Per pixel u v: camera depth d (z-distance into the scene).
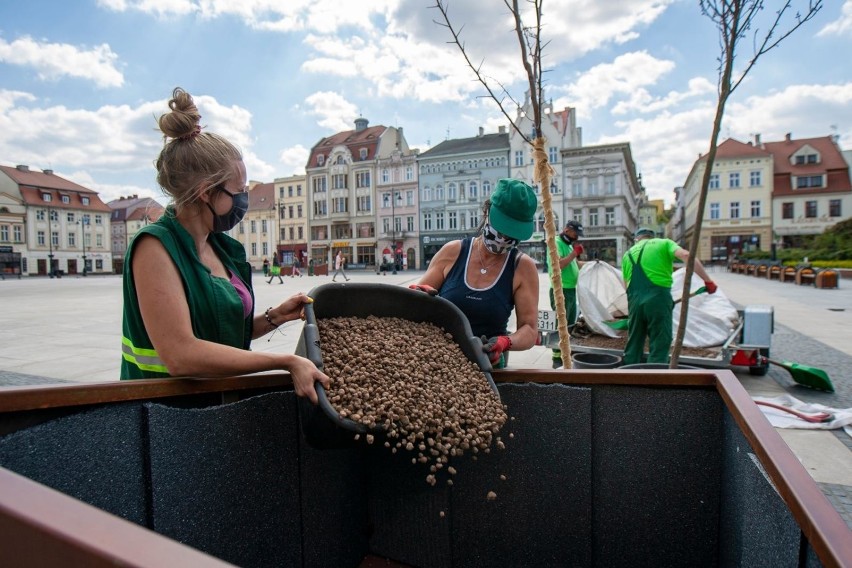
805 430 3.75
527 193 1.98
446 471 1.78
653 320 4.46
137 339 1.32
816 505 0.78
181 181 1.34
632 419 1.57
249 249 69.06
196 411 1.23
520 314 2.14
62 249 66.56
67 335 8.38
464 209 53.16
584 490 1.62
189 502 1.20
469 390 1.56
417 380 1.51
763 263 31.73
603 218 48.66
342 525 1.78
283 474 1.49
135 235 1.28
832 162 52.22
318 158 62.03
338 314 1.80
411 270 55.72
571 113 51.84
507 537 1.72
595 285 6.03
